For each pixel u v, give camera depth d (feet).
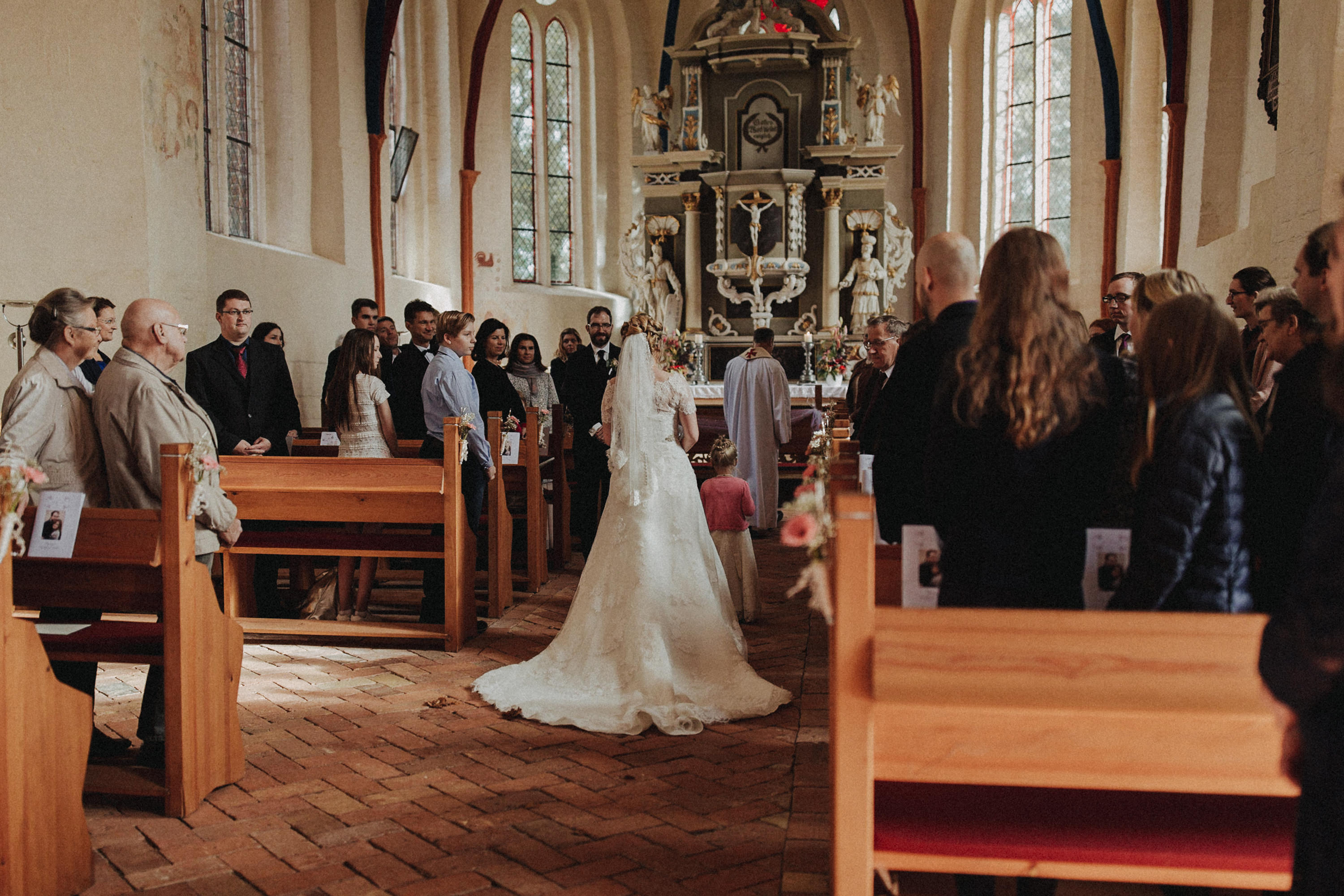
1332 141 20.70
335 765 12.91
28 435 12.35
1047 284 7.55
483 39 53.06
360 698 15.81
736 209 53.72
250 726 14.43
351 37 43.47
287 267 38.75
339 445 24.58
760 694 15.19
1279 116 23.72
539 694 15.37
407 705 15.42
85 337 12.90
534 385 29.07
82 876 9.70
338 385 20.04
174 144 30.09
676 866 10.03
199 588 11.56
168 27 29.68
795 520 7.11
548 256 60.08
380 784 12.28
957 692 6.25
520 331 57.11
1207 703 6.08
